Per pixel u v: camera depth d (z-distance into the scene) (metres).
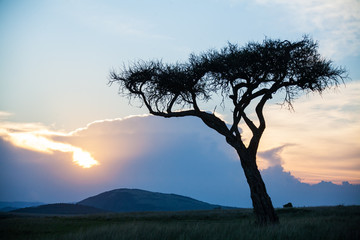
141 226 17.03
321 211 34.12
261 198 21.59
